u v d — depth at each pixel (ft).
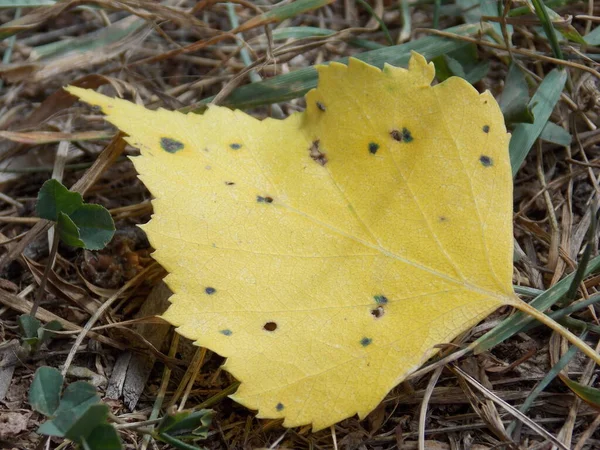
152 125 0.31
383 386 0.27
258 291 0.29
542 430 0.28
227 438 0.30
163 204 0.29
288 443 0.29
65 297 0.33
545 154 0.40
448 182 0.30
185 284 0.28
